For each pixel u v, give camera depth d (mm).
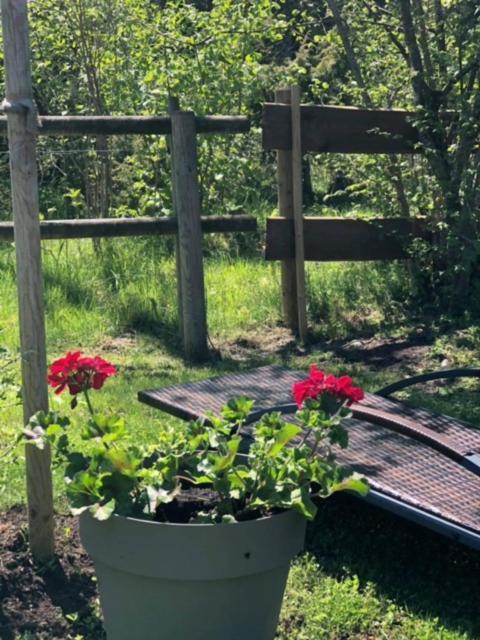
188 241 3914
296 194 4254
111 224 3828
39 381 2043
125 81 5625
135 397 3346
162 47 5328
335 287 4680
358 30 5039
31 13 5867
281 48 7410
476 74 4492
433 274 4535
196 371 3746
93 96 5824
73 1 5656
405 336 4238
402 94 4938
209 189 5258
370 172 4688
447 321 4293
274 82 5688
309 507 1615
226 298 4605
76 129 3783
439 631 1961
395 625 1994
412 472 2229
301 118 4270
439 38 4594
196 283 3934
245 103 5371
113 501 1557
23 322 2025
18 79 1954
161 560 1566
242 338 4258
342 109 4348
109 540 1604
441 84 4566
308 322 4453
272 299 4562
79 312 4348
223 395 2764
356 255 4449
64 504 2398
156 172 5223
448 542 2316
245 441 2332
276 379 2938
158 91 5066
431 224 4484
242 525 1573
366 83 5023
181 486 1877
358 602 2051
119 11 5688
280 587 1681
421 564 2234
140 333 4262
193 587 1583
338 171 5059
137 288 4598
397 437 2455
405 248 4508
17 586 2076
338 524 2406
